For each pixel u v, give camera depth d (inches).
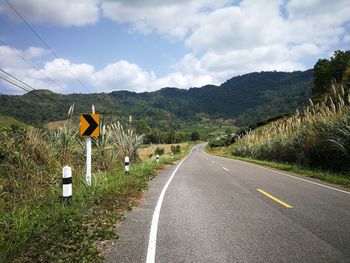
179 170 755.4
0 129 404.5
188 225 241.3
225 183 491.2
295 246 192.4
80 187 347.9
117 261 170.2
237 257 175.0
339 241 201.9
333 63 2610.7
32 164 359.3
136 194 376.5
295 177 585.9
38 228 212.4
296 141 852.6
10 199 288.4
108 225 235.9
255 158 1368.1
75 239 199.3
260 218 262.4
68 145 463.8
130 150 748.0
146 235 216.2
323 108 743.7
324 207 306.7
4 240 187.6
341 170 628.7
